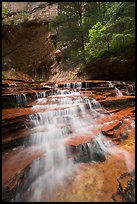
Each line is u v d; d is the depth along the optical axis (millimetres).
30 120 5168
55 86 10336
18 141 4199
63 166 3816
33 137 4477
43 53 22250
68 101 7465
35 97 7605
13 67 22938
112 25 12969
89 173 3527
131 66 11977
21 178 3100
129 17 12141
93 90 9711
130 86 10820
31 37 23016
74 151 4043
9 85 8398
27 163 3383
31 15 23531
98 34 12633
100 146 4496
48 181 3326
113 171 3555
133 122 6172
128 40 12797
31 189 3133
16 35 22906
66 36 14781
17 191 2953
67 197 2885
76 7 14656
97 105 7207
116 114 6820
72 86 10734
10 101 6445
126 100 8125
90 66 14195
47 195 2963
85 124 5629
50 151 3980
